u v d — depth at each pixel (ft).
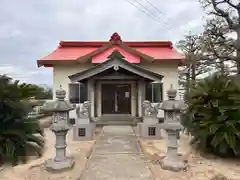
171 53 48.44
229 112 20.75
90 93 39.29
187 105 24.14
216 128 20.07
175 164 17.54
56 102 18.01
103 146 24.70
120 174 16.60
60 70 44.80
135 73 36.11
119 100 44.75
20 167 18.94
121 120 40.01
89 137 28.25
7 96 21.13
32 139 22.07
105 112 44.39
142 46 52.80
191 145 25.80
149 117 28.76
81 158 20.58
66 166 17.47
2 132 20.31
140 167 18.07
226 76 23.66
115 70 37.11
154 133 28.22
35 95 24.39
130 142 26.45
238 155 21.03
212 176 16.42
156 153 21.86
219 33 52.13
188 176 16.38
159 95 44.57
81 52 49.52
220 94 21.91
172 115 18.44
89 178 15.89
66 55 46.96
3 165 19.67
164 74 45.06
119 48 46.21
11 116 21.12
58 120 17.89
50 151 23.81
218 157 21.57
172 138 18.38
